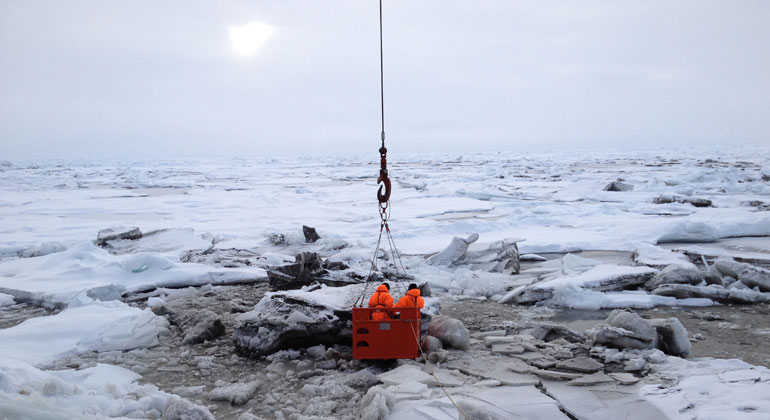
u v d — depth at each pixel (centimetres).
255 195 4328
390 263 1437
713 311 979
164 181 6838
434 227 2153
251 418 533
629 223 2067
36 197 4244
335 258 1471
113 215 3000
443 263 1409
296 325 755
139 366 708
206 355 768
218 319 858
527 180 5697
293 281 1164
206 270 1324
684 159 10925
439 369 662
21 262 1427
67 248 1692
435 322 768
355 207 3262
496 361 689
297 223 2516
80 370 664
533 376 627
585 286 1086
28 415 446
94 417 492
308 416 538
